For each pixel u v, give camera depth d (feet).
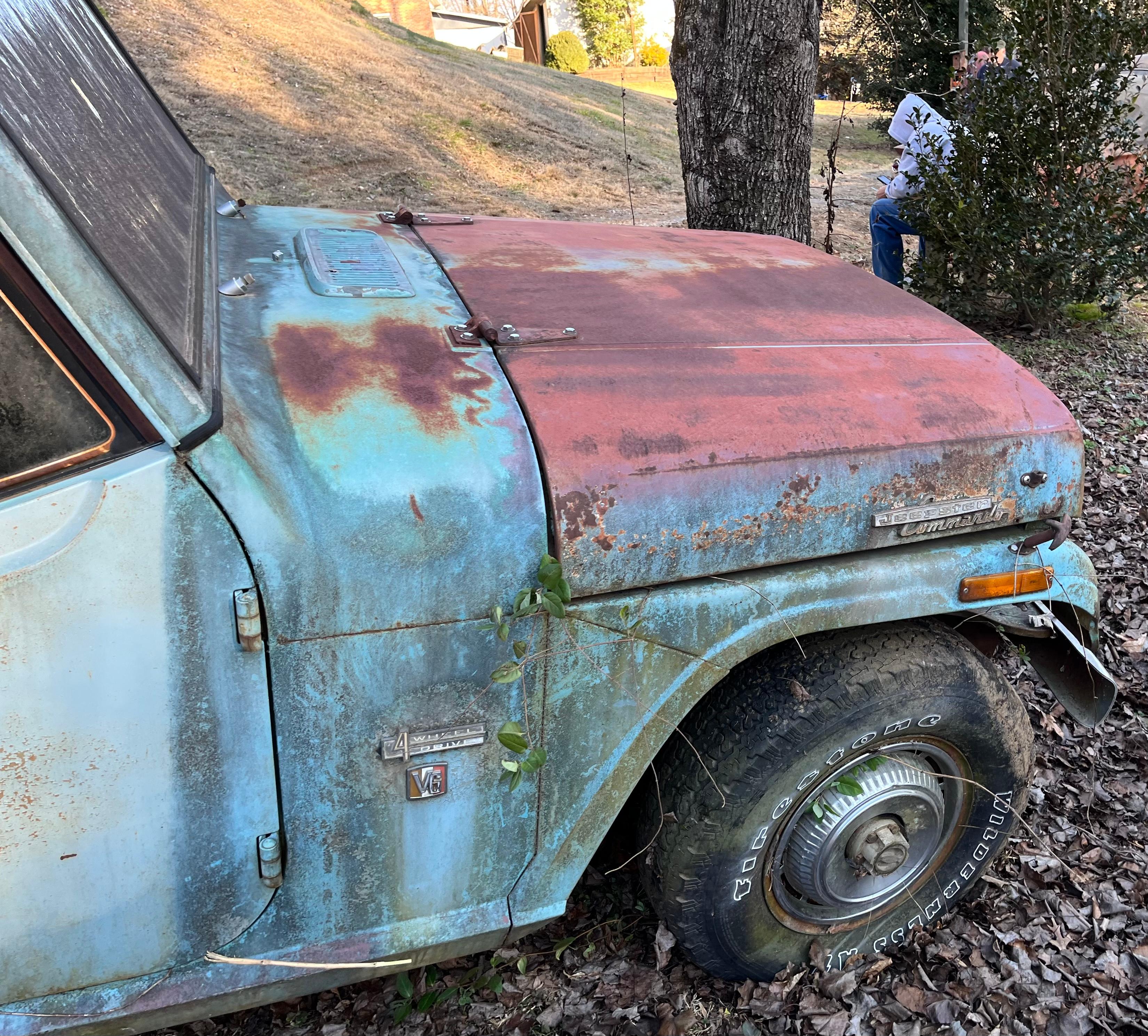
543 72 61.36
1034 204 20.89
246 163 31.89
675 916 6.18
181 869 4.33
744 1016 6.67
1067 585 6.25
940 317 6.88
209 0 45.11
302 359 4.79
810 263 7.91
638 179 41.57
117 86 6.25
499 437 4.63
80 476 3.73
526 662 4.75
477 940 5.22
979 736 6.45
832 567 5.46
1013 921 7.69
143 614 3.89
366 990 6.86
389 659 4.42
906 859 6.57
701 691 5.28
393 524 4.26
